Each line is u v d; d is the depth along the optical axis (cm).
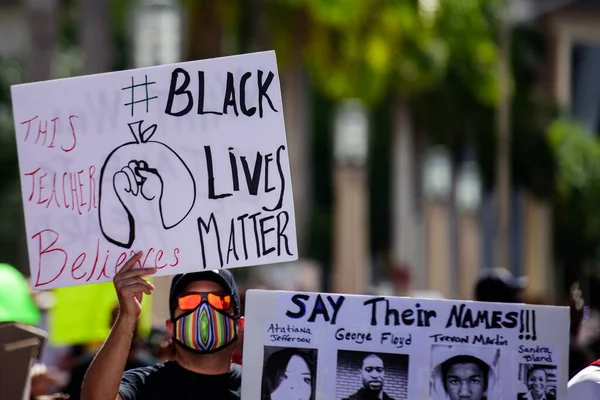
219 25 2980
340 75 3750
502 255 3988
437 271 4547
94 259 627
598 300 1535
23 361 647
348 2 3397
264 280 3062
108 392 587
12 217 4438
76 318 1119
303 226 3800
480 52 4378
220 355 618
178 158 631
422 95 4841
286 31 3434
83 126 632
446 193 4491
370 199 6366
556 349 601
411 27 3762
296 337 606
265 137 632
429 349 603
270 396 604
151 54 1861
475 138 4953
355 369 603
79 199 630
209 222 628
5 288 664
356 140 3544
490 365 601
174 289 622
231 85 634
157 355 962
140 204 629
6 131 4516
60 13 3281
